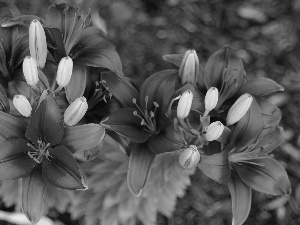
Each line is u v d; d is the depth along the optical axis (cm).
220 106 81
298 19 141
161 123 76
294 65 135
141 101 78
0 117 71
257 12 141
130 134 75
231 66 81
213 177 73
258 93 81
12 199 84
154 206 85
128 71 129
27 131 71
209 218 116
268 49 137
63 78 72
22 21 80
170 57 84
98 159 83
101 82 79
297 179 122
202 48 135
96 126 72
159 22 137
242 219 76
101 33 83
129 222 89
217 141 78
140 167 74
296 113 128
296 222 118
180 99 72
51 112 71
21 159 72
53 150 72
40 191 71
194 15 140
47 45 77
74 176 70
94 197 85
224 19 140
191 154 71
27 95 82
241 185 78
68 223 106
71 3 126
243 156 78
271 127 80
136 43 133
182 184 84
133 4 138
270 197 120
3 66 79
